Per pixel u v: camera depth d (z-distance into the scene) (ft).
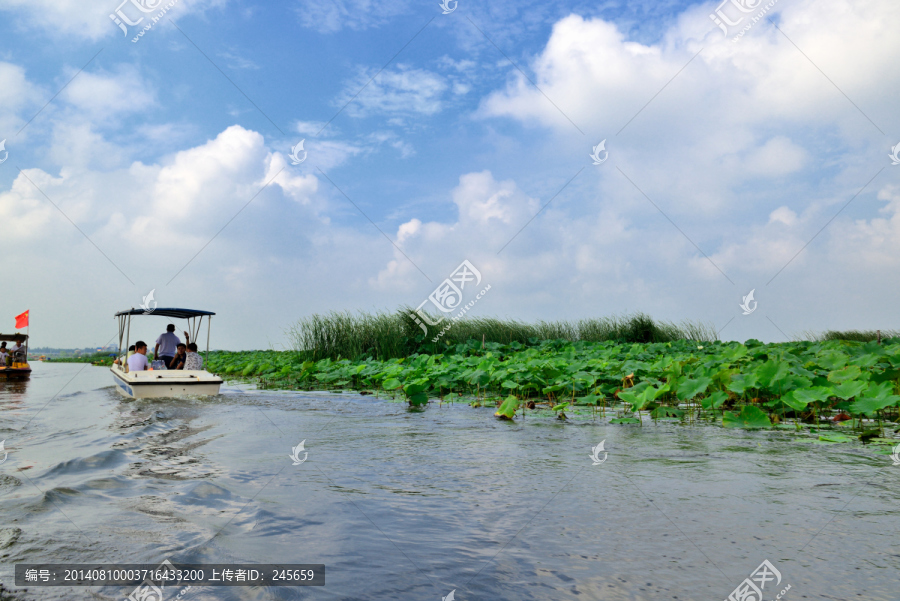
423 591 6.34
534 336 56.95
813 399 17.07
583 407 23.65
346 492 10.58
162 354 36.42
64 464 12.96
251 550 7.60
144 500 10.05
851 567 7.02
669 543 7.87
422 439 16.24
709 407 19.58
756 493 10.33
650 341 56.03
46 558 7.27
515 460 13.30
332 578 6.68
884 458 13.28
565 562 7.21
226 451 14.66
